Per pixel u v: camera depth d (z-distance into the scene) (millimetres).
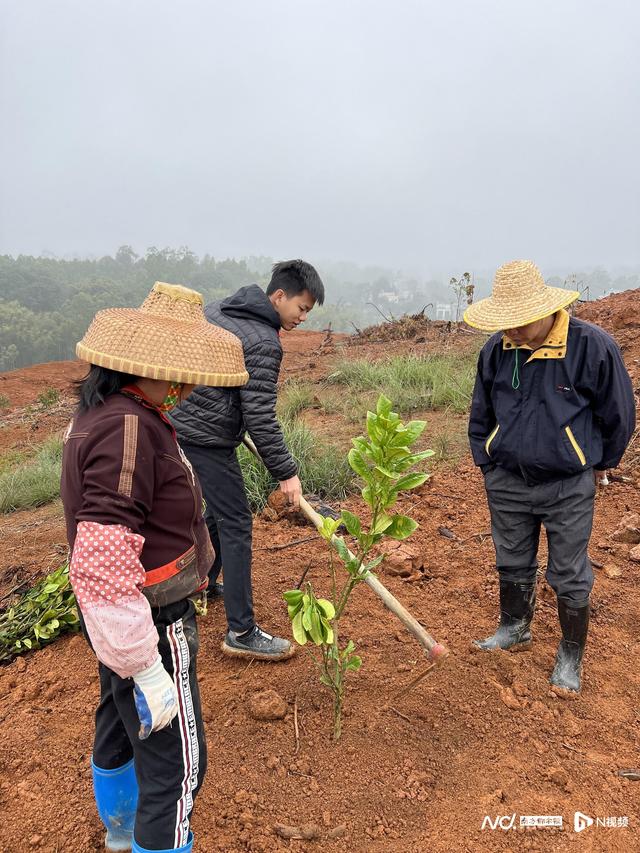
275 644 3076
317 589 3668
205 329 1766
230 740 2572
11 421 10992
